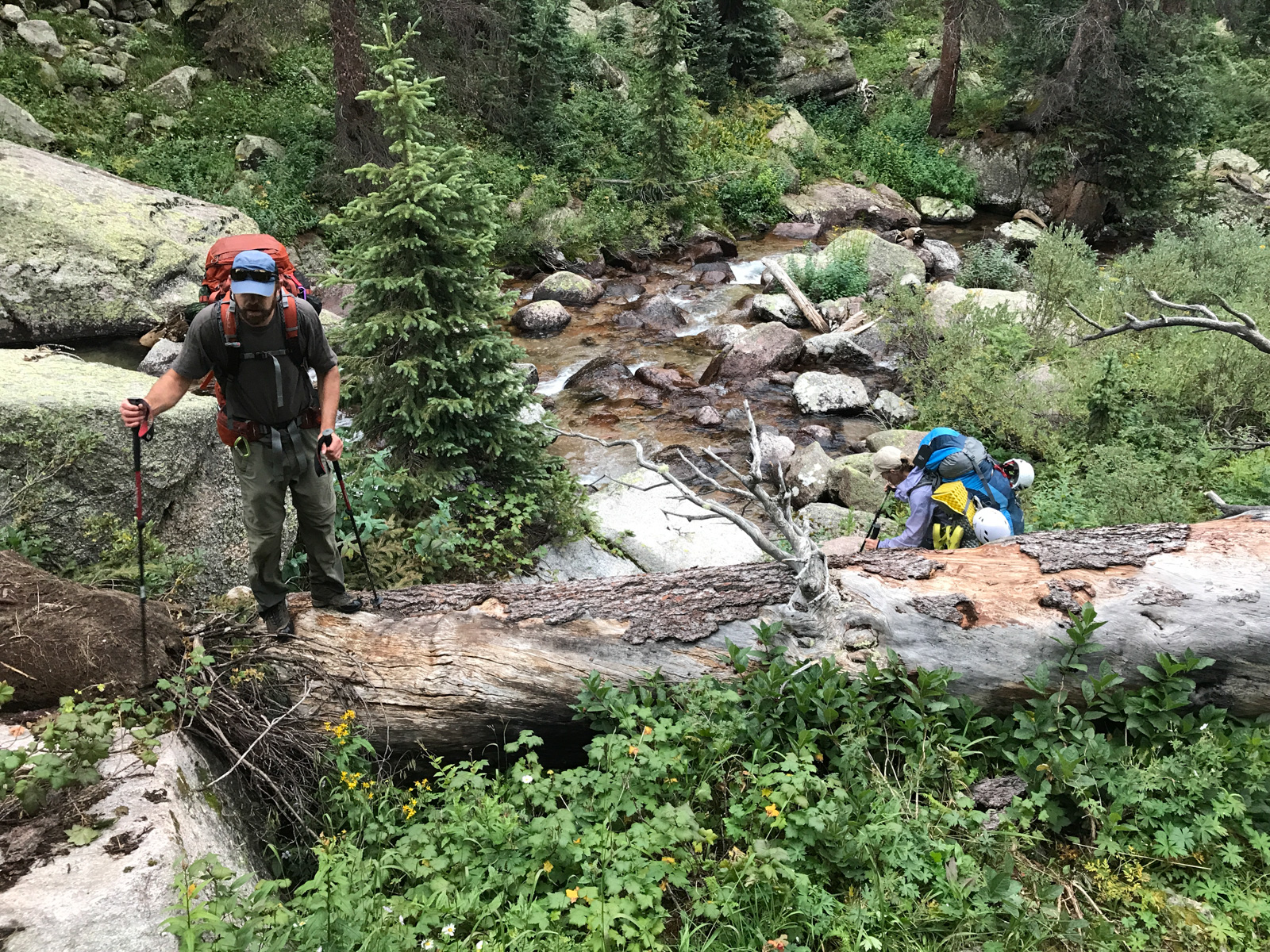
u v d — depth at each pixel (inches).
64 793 110.0
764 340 446.9
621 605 152.8
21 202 323.0
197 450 182.1
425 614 150.9
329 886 101.5
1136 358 313.7
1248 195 789.2
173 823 106.9
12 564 131.5
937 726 134.2
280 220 526.0
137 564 164.2
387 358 233.0
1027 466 178.5
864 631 145.3
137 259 340.8
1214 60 956.6
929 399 373.4
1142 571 143.9
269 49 648.4
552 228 623.2
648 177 700.7
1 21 550.3
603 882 107.5
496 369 239.0
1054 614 141.6
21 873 98.2
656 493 311.0
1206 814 122.1
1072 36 770.8
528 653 146.6
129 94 564.7
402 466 237.6
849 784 127.6
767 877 104.8
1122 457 247.9
